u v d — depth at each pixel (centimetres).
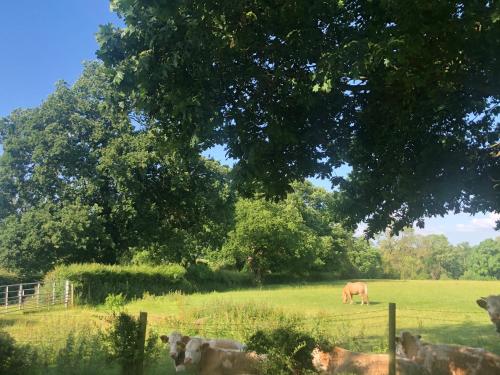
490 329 1861
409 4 600
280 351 793
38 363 1023
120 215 3981
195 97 693
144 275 4100
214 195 4166
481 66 730
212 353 934
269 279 6819
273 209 6425
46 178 3878
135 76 700
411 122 820
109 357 945
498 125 846
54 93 4053
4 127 4097
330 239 7888
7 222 3988
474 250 11669
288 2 695
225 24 707
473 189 879
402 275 11925
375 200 941
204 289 4994
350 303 3347
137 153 3769
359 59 620
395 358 805
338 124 859
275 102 791
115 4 689
